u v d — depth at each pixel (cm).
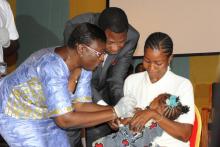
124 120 209
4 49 365
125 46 264
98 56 185
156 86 214
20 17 507
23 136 199
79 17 260
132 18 457
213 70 427
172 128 201
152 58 205
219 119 170
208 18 428
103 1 470
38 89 193
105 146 216
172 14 441
